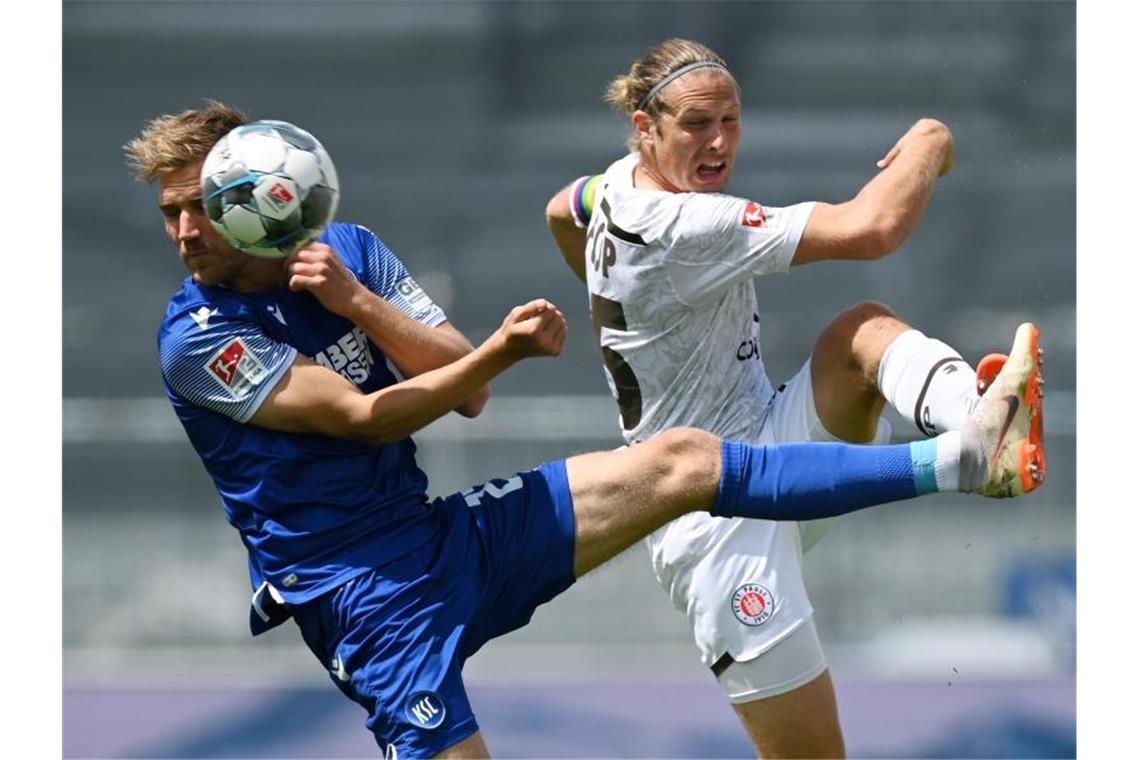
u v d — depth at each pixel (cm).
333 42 6550
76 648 4025
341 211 6062
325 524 1625
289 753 3061
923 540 4078
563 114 6431
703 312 1836
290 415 1603
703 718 3070
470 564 1645
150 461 4250
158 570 4159
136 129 6438
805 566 4072
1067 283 5772
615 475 1645
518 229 6022
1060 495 4116
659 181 1841
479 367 1563
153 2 6525
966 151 6012
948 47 6275
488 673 3684
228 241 1563
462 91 6506
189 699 3134
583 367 4859
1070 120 6103
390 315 1622
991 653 3881
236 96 6519
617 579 3925
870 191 1734
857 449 1603
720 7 6438
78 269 6028
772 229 1741
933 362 1702
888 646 3941
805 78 6278
